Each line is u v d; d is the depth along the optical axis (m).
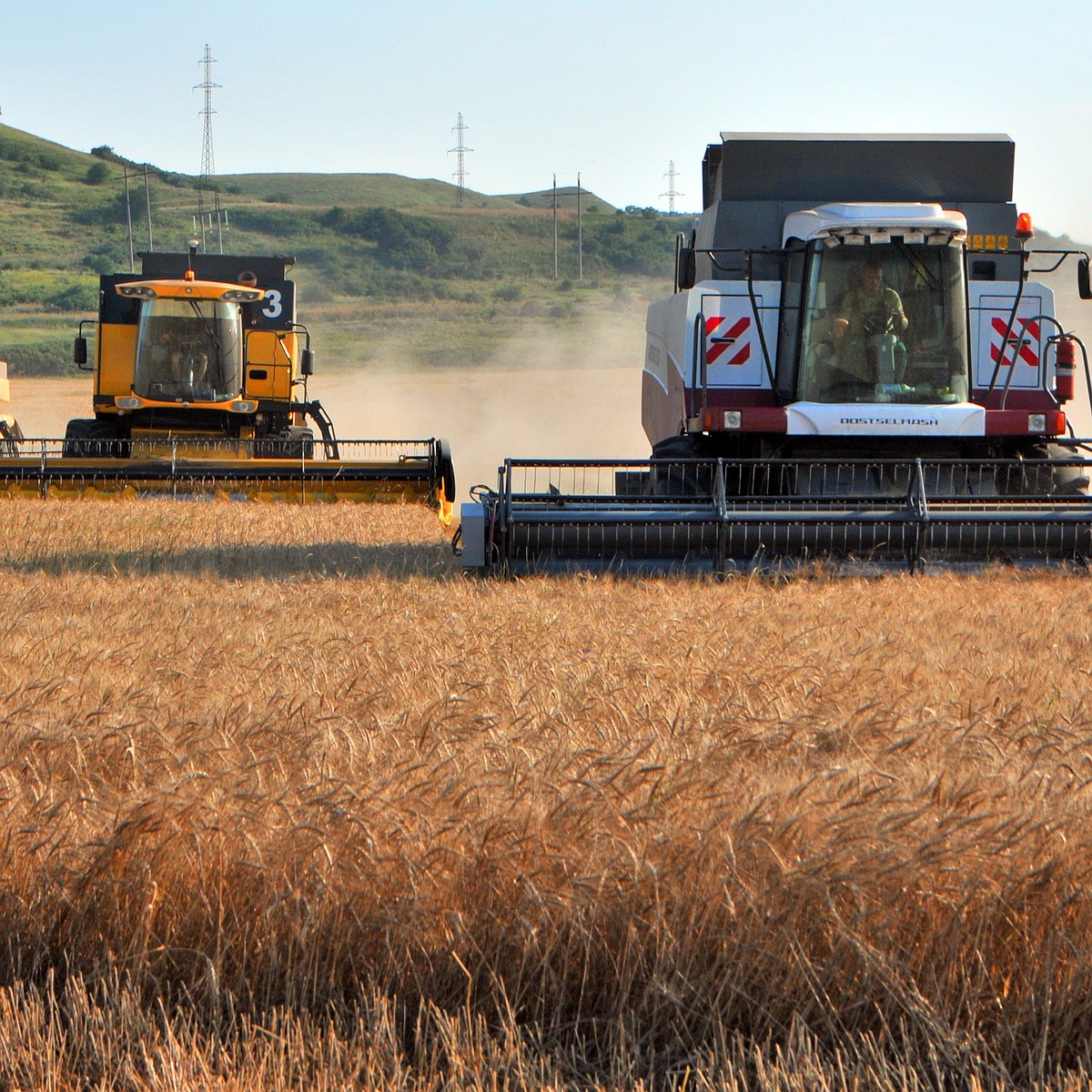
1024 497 46.09
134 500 69.31
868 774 18.30
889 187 54.16
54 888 15.78
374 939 15.30
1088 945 14.80
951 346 49.69
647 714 23.53
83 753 20.31
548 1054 14.18
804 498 46.31
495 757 19.92
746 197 54.00
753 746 20.92
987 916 15.01
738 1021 14.70
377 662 29.09
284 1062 13.49
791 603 38.38
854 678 27.17
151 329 85.69
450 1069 13.52
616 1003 14.73
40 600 39.09
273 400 88.94
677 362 55.72
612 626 34.31
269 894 15.55
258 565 49.78
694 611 37.12
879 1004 14.57
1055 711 24.44
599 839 16.16
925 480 50.19
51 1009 14.40
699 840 15.80
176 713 23.64
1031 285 52.06
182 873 16.02
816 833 15.78
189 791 17.48
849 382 49.66
